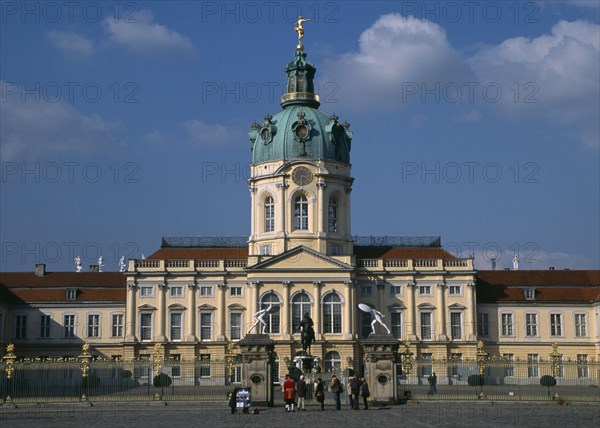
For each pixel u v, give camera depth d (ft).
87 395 235.81
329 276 383.65
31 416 192.03
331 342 378.12
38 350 398.01
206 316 392.88
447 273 394.93
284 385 200.64
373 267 396.16
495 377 385.70
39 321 400.47
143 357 388.57
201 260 395.14
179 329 392.06
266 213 407.64
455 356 390.42
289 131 405.39
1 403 221.66
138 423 171.63
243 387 203.92
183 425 166.30
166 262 395.14
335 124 409.08
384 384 215.92
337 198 407.64
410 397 232.73
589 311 402.11
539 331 400.67
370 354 216.74
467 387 330.75
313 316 380.58
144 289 393.91
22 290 404.36
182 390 291.58
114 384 294.05
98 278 412.98
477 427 158.51
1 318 388.57
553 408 209.05
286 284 382.01
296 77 421.18
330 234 400.26
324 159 403.75
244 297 393.09
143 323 391.86
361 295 394.73
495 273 416.67
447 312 394.52
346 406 214.90
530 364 244.42
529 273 416.67
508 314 402.31
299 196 402.52
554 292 405.80
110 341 399.24
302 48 426.10
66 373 288.30
